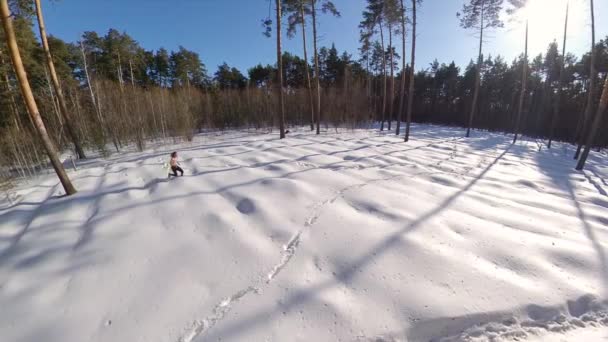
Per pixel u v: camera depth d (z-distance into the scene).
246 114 21.34
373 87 36.28
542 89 29.08
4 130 10.34
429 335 2.18
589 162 10.41
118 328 2.28
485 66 37.06
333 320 2.27
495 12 15.44
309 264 3.04
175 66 29.75
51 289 2.77
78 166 8.57
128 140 12.26
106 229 3.92
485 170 7.42
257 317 2.33
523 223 3.93
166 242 3.56
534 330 2.19
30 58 13.52
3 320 2.42
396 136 14.99
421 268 2.88
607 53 22.38
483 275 2.74
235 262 3.12
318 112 14.37
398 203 4.61
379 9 15.99
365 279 2.75
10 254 3.46
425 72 41.62
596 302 2.41
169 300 2.57
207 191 5.29
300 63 30.11
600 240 3.45
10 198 5.75
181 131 13.02
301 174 6.24
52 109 14.41
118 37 20.66
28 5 8.71
